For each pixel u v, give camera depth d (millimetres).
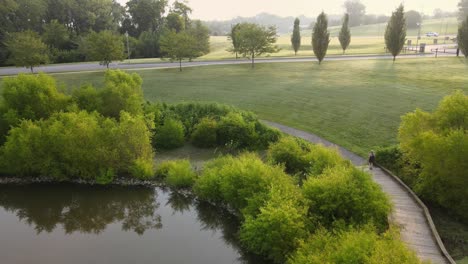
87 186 28703
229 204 24672
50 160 29156
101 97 35250
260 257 19641
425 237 18344
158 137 34438
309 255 15766
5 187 28781
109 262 19891
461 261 18031
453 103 24453
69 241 22344
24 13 88812
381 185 24234
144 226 24047
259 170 22750
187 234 22875
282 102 44719
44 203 26953
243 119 35781
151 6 109750
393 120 36719
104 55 58906
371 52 81625
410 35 134000
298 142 31250
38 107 32719
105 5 105438
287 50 92625
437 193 22922
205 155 33125
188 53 63750
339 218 19297
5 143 29688
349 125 36688
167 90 50562
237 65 67188
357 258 14391
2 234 23266
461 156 21328
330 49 91875
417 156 23688
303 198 19734
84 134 28828
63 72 58906
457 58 64938
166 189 27953
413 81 50031
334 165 24000
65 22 99875
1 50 76812
